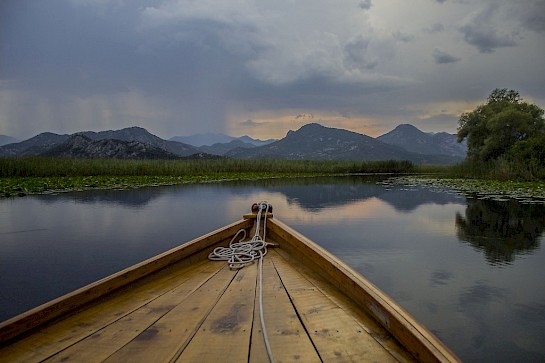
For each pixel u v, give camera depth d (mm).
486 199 12836
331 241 6902
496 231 7766
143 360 1790
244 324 2174
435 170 36312
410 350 1819
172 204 11516
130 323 2199
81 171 21844
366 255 5945
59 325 2172
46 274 5082
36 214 9594
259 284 2887
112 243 6730
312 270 3271
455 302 4020
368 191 15828
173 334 2057
